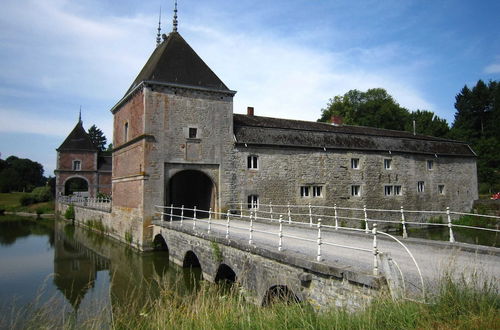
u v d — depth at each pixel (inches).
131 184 836.6
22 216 1841.8
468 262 315.3
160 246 762.8
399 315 185.8
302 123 1080.2
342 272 276.1
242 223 710.5
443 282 217.9
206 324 218.1
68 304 440.8
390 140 1119.6
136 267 642.8
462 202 1224.2
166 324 243.1
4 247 893.8
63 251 836.6
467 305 184.1
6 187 3002.0
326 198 967.6
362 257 343.0
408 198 1108.5
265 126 945.5
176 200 1024.2
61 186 1884.8
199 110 831.7
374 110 2075.5
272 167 903.7
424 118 2133.4
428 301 201.3
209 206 866.8
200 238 540.1
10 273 632.4
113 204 986.1
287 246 405.7
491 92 2261.3
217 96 854.5
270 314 226.1
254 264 397.4
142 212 759.7
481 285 231.6
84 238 1013.8
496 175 1830.7
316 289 306.0
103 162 2038.6
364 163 1039.0
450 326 165.3
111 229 978.7
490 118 2219.5
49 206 1966.0
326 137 1007.6
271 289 368.2
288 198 914.1
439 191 1184.8
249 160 887.1
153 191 770.2
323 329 191.9
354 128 1160.8
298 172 935.0
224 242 463.5
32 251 840.3
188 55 872.9
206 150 831.1
